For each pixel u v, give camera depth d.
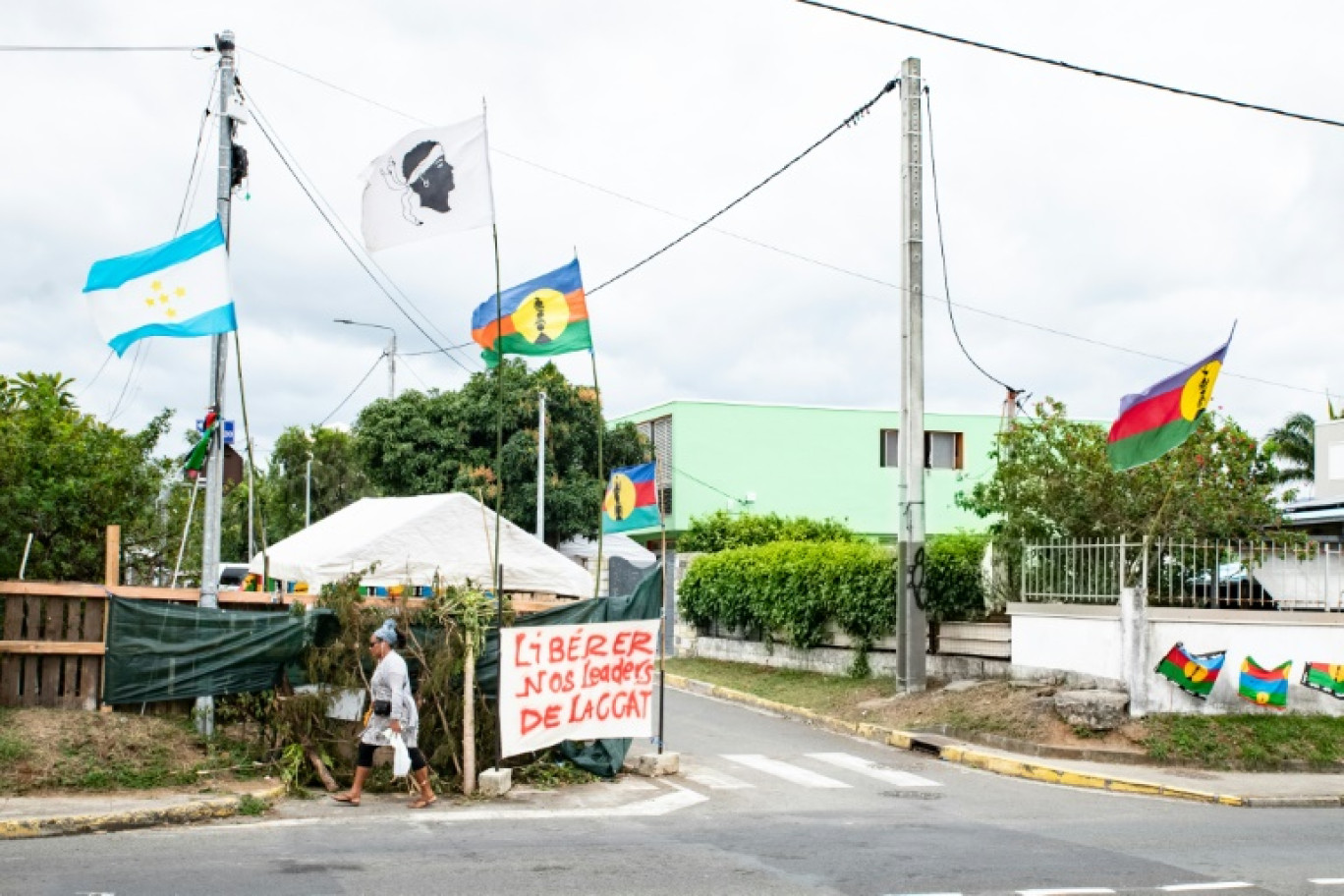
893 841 10.19
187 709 12.69
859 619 21.61
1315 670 16.39
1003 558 19.30
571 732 12.94
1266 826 11.53
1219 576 16.78
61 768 11.12
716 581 27.86
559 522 36.09
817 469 42.25
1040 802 12.77
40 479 15.43
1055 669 17.33
